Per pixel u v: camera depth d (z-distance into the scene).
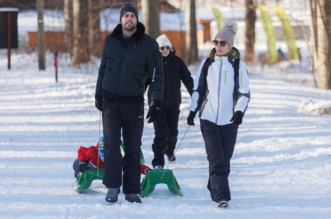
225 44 19.45
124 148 20.23
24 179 23.33
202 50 125.00
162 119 25.59
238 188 22.28
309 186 22.42
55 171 25.00
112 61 19.80
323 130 34.53
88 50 74.50
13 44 71.12
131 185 20.00
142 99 20.08
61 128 36.91
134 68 19.72
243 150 29.61
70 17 83.38
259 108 45.25
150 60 19.89
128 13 19.66
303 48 127.88
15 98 49.69
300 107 43.81
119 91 19.70
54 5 111.38
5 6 116.12
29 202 19.62
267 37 109.75
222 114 19.36
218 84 19.39
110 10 101.88
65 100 48.66
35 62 78.56
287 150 28.91
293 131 34.56
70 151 29.80
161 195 21.25
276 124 37.62
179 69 25.88
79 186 21.05
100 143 21.23
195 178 24.11
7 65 75.44
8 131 35.56
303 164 26.00
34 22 115.19
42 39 70.25
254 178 23.94
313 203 19.89
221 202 19.05
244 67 19.50
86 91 52.12
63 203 19.56
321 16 58.62
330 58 59.19
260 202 20.05
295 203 19.89
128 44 19.80
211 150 19.31
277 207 19.33
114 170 19.66
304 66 102.50
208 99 19.48
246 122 38.78
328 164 25.66
